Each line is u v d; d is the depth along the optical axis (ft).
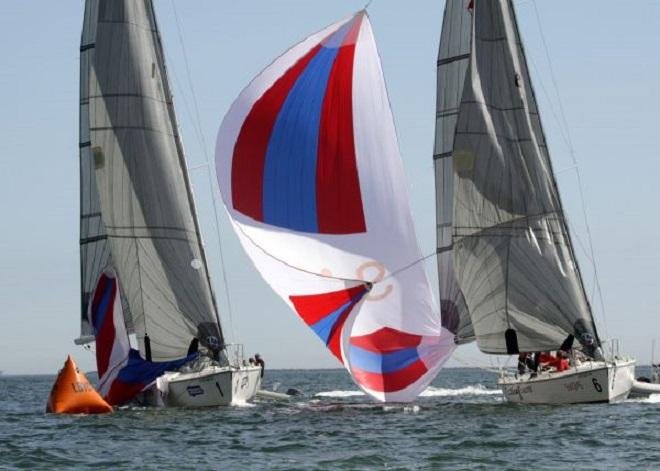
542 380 449.06
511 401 466.29
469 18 522.06
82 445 363.56
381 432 387.34
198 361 486.79
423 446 351.05
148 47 493.36
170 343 487.20
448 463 319.47
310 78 496.23
